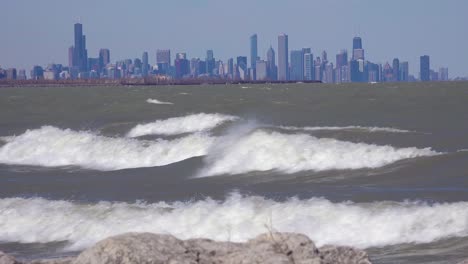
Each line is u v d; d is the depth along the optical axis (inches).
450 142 4904.0
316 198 3425.2
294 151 4835.1
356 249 937.5
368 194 3535.9
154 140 5866.1
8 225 3309.5
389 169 4347.9
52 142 6299.2
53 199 3841.0
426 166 4311.0
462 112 6752.0
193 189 3946.9
